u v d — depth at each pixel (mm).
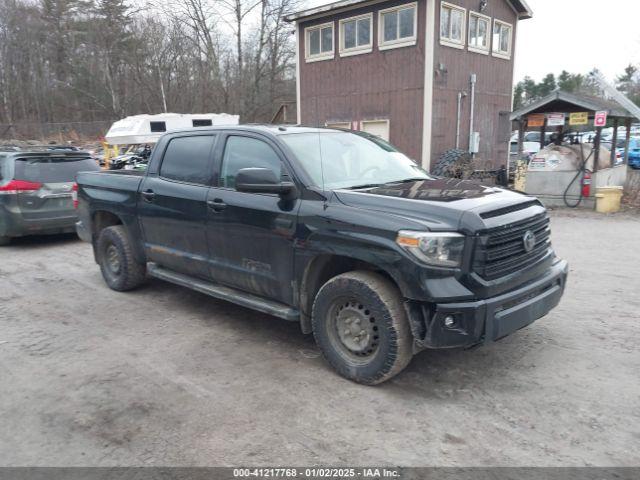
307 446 3057
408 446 3041
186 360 4297
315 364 4180
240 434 3189
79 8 45688
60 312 5582
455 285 3344
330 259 4004
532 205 4039
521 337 4637
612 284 6242
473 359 4195
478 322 3352
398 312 3527
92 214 6488
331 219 3797
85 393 3746
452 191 4039
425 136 15570
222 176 4770
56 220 9180
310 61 18312
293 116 26203
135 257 6008
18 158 8945
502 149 18844
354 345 3824
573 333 4711
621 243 8602
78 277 7094
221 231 4672
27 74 48000
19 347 4621
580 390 3668
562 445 3023
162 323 5203
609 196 11891
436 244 3314
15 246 9492
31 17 47938
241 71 32812
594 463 2855
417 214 3508
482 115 17578
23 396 3721
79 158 9695
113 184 6090
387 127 16469
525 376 3893
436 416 3359
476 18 16656
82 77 43312
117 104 40250
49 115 47719
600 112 12031
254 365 4176
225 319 5301
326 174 4242
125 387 3826
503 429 3197
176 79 38781
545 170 12930
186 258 5152
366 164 4629
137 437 3178
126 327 5102
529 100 71562
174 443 3105
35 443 3141
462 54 16312
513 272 3652
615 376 3869
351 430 3215
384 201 3705
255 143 4555
